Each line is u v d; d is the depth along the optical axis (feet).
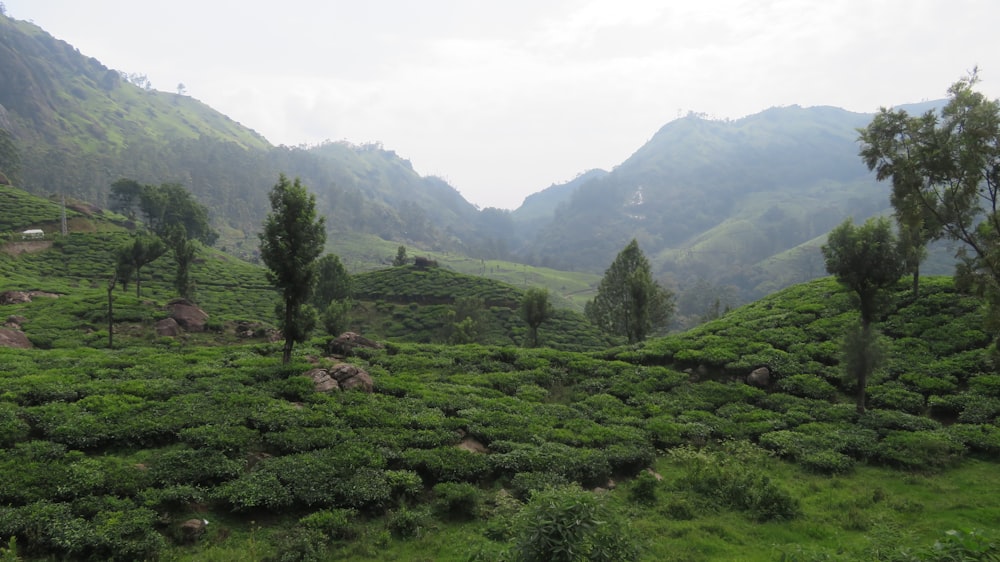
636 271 137.59
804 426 76.59
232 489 48.83
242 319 167.32
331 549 44.73
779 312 127.34
